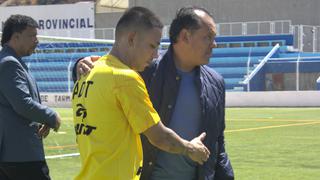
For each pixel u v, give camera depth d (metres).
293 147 13.80
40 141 5.50
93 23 48.03
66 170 10.54
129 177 3.40
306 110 27.89
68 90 32.31
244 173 10.19
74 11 48.34
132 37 3.43
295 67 35.50
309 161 11.56
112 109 3.35
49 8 48.94
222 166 4.23
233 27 41.91
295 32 40.34
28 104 5.20
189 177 4.08
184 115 4.02
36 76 33.47
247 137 16.14
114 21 48.38
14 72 5.24
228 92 32.41
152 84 4.00
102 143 3.38
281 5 44.78
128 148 3.41
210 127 4.06
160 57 4.07
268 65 36.09
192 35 3.92
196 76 4.04
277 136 16.33
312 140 15.25
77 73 3.63
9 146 5.34
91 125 3.40
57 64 33.12
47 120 5.28
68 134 17.02
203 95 4.04
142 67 3.52
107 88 3.34
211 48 3.99
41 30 49.19
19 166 5.37
